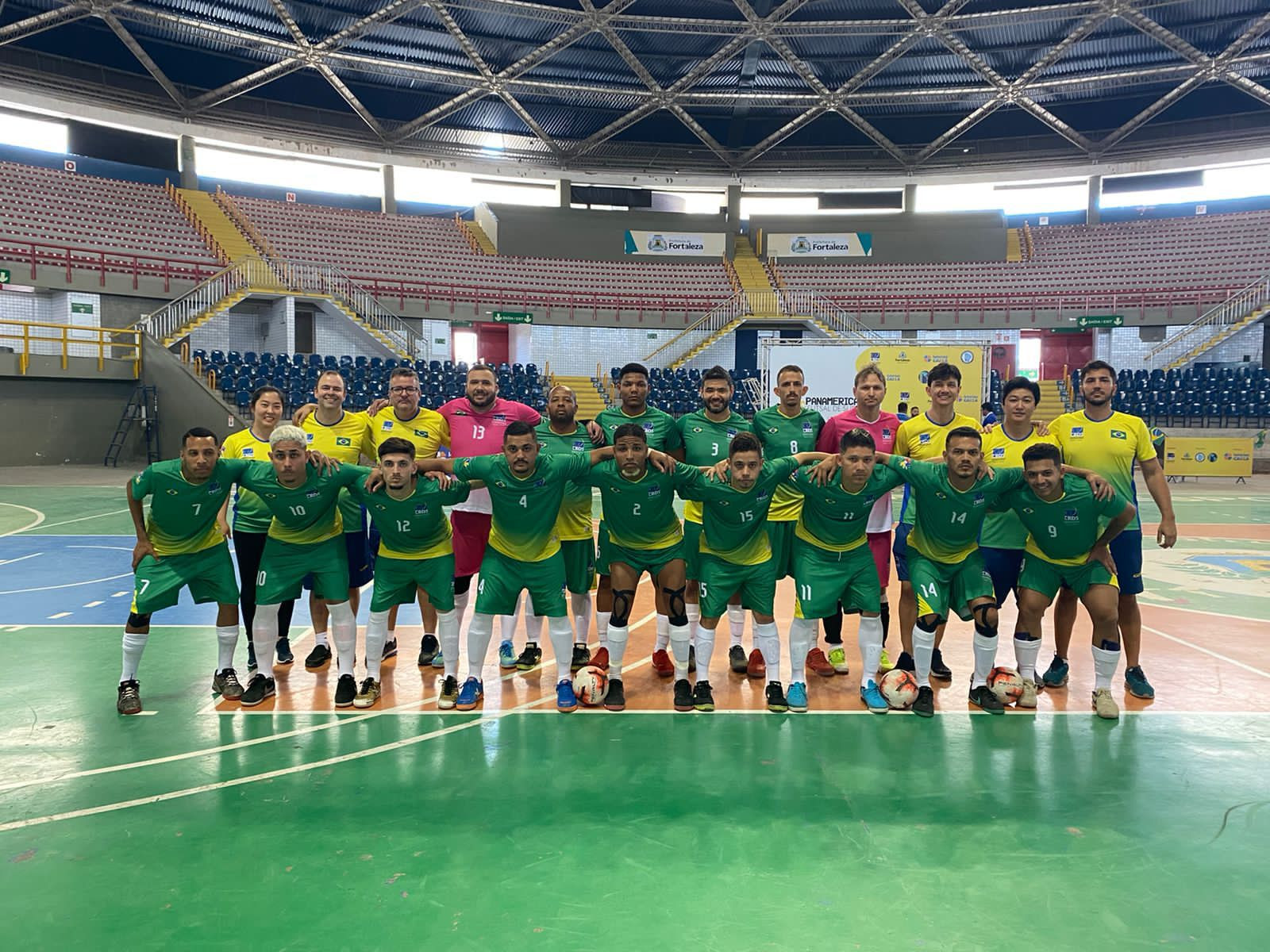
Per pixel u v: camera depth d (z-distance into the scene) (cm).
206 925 265
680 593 488
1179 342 2870
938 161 3494
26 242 2312
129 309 2394
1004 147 3459
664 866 303
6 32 2378
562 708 476
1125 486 503
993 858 309
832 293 3247
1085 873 299
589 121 3328
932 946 256
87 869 298
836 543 485
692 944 256
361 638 656
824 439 588
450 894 283
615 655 487
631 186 3569
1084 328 2914
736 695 510
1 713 461
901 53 2858
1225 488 2009
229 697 488
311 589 546
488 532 575
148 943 255
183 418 2183
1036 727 452
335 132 3184
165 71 2891
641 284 3262
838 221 3444
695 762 400
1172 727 451
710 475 469
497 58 2925
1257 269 2962
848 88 3034
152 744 418
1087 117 3334
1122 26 2712
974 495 461
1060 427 525
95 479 1823
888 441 580
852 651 620
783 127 3288
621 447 455
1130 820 340
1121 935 262
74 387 2134
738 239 3581
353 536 562
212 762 395
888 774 386
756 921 269
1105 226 3338
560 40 2733
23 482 1750
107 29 2691
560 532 547
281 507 469
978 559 493
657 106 3181
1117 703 492
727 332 3027
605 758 404
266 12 2614
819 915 272
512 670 560
